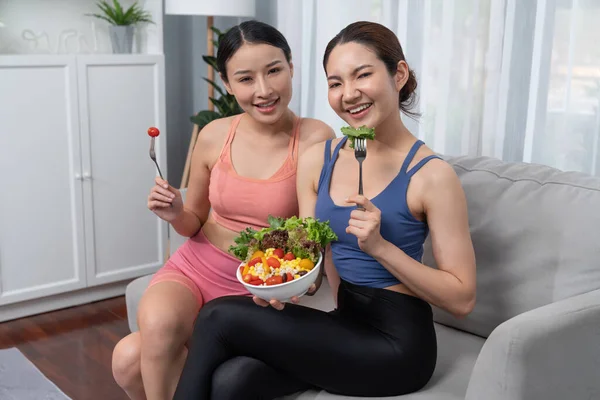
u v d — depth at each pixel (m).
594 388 1.54
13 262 3.13
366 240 1.49
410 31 2.67
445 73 2.56
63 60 3.09
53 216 3.20
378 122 1.61
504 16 2.34
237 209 1.91
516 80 2.38
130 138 3.35
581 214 1.69
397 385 1.53
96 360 2.81
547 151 2.36
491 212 1.83
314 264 1.52
